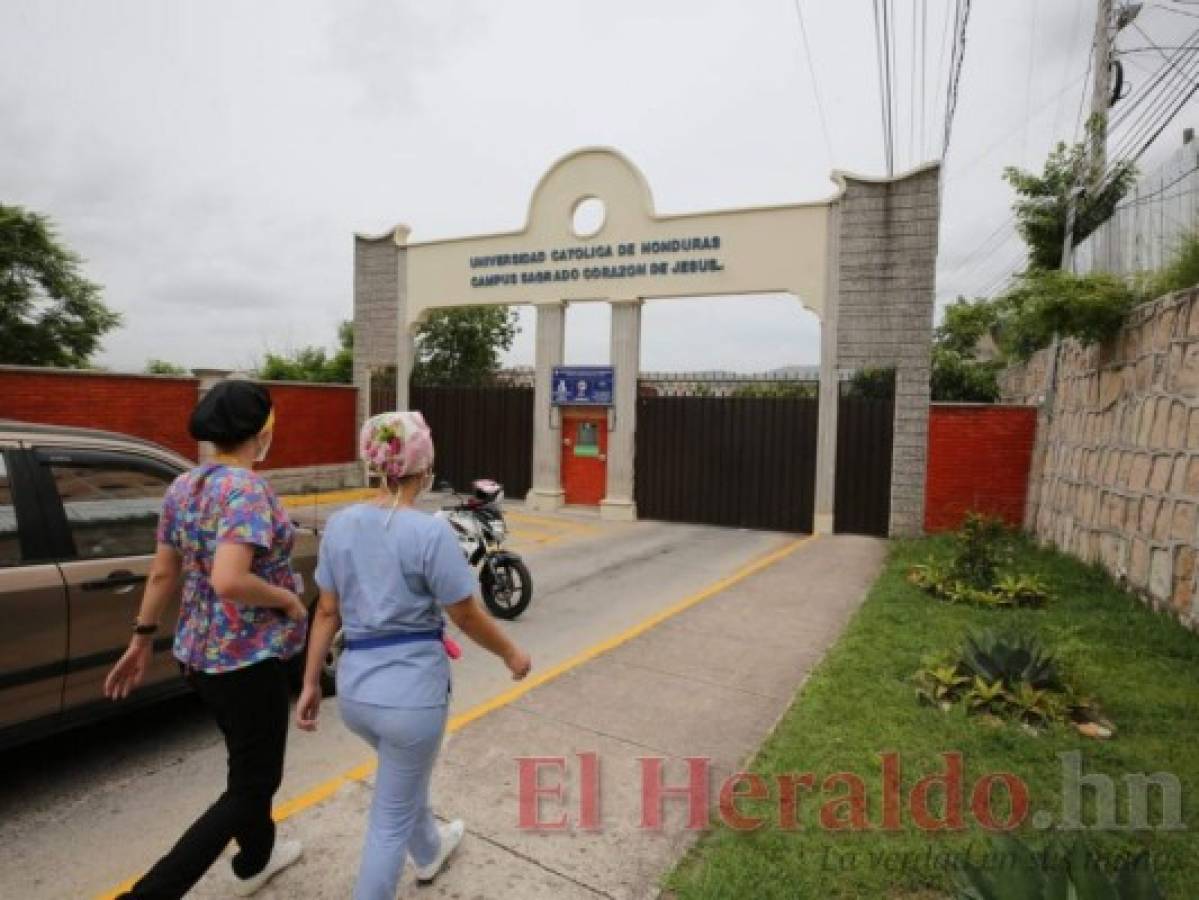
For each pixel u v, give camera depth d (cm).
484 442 1486
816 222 1158
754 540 1113
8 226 2223
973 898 228
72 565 349
